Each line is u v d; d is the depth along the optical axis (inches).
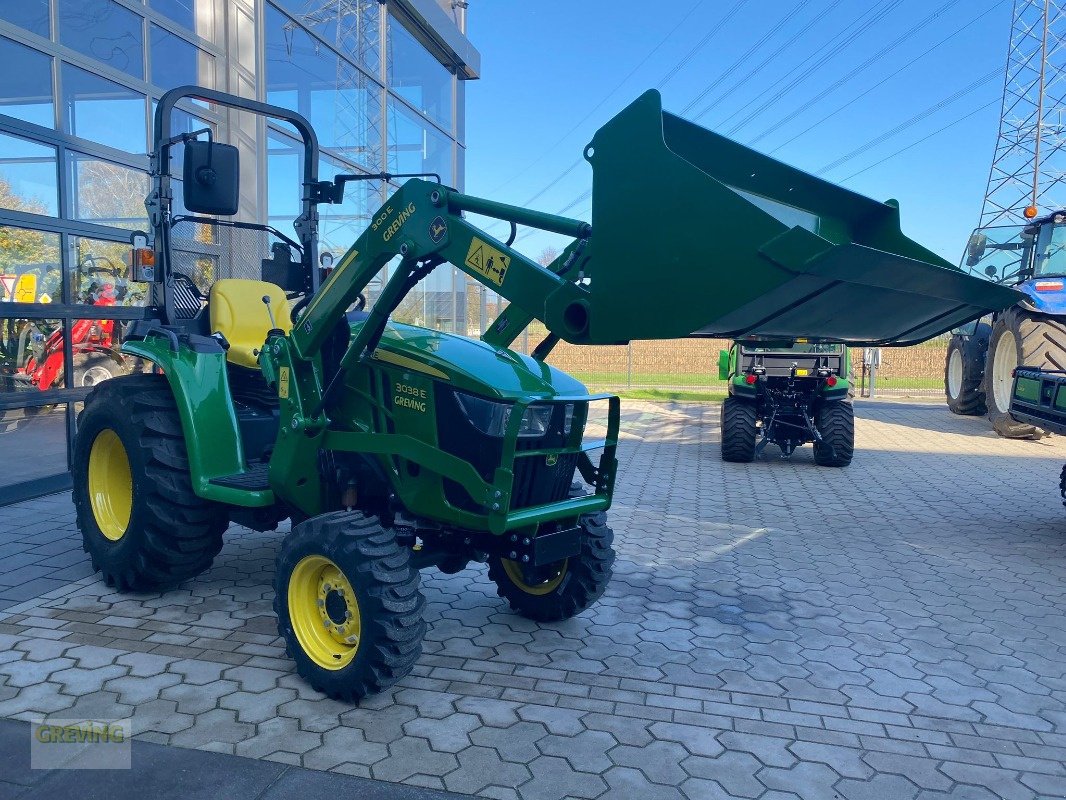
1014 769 122.3
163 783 111.1
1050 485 332.8
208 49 340.5
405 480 148.0
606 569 168.2
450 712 134.7
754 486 328.5
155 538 172.1
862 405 631.2
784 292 107.3
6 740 121.1
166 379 189.6
